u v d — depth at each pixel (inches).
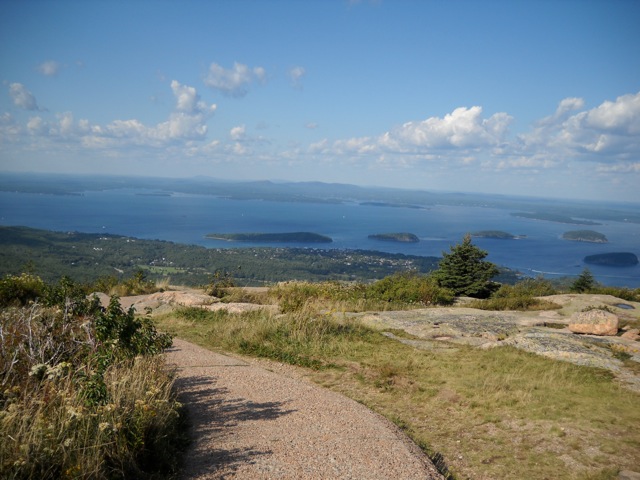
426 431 230.7
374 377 308.3
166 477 159.0
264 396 255.6
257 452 181.3
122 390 191.6
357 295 671.1
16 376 201.3
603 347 342.3
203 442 189.3
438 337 407.8
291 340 392.2
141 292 762.2
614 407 237.6
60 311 274.7
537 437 214.1
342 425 216.4
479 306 607.2
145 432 172.7
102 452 154.3
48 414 169.3
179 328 466.9
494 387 275.9
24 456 140.2
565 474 182.5
